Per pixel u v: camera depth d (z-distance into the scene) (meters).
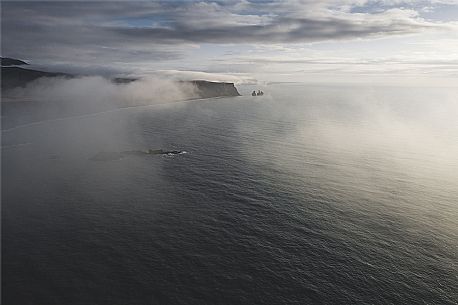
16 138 135.88
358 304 45.38
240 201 75.12
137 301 45.75
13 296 46.59
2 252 56.41
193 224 65.19
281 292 47.38
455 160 107.44
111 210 71.31
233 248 57.25
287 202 74.56
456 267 52.38
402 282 49.22
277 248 57.12
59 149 120.06
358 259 54.19
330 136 144.62
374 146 126.12
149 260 54.16
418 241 59.12
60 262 53.84
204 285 48.62
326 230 62.72
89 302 45.56
